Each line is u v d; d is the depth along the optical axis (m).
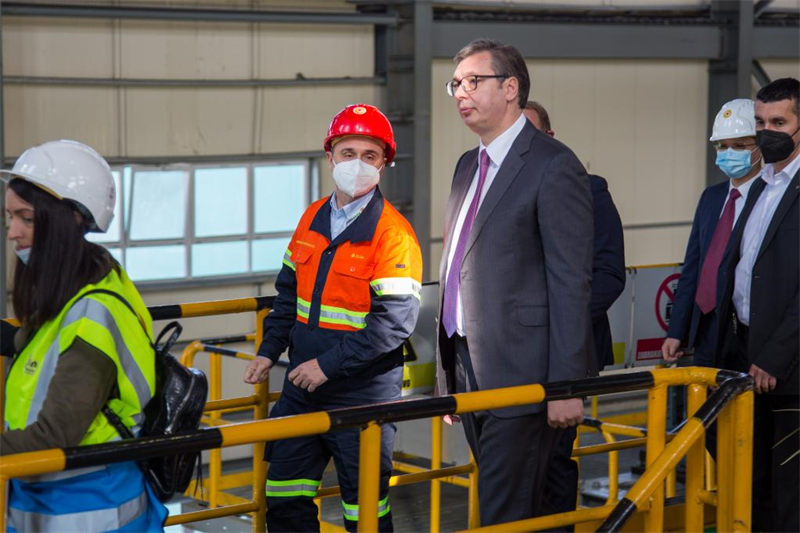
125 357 2.48
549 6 12.41
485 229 3.30
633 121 13.26
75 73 9.76
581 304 3.20
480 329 3.32
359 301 3.64
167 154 10.30
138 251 10.26
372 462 2.76
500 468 3.34
